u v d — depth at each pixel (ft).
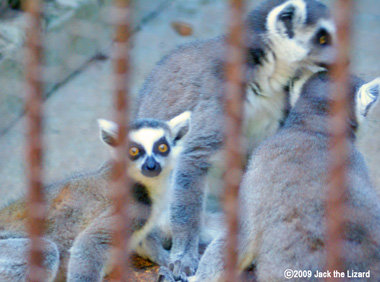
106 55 47.01
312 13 31.40
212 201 33.91
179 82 33.22
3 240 27.14
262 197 24.57
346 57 15.38
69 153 40.47
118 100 16.12
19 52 40.86
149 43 49.44
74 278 25.76
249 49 30.86
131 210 27.58
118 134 16.51
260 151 26.25
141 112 35.09
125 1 15.35
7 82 40.27
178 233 31.01
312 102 27.27
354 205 23.21
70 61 45.06
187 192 31.35
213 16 53.26
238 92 16.22
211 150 31.63
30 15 15.39
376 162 36.60
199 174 31.81
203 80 32.12
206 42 33.73
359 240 22.77
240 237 25.25
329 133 25.71
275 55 31.27
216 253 26.00
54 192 28.68
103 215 27.32
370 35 36.11
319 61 31.86
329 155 24.53
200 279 26.53
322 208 23.21
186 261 30.01
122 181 16.92
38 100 15.93
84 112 43.80
